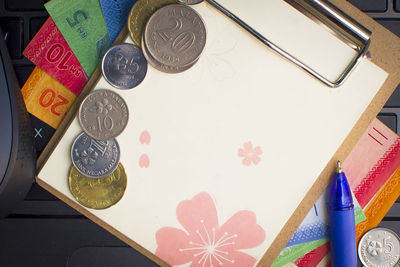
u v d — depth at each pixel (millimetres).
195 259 242
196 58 232
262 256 243
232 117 238
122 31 237
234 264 242
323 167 241
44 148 241
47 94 241
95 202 238
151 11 234
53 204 244
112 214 240
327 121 239
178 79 236
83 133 236
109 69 234
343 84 239
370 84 239
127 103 236
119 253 245
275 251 244
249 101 238
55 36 239
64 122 240
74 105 239
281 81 238
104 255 245
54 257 245
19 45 240
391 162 250
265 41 233
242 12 235
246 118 238
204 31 232
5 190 222
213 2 233
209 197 240
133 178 239
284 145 240
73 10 237
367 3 243
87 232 245
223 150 239
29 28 239
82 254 245
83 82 241
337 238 243
